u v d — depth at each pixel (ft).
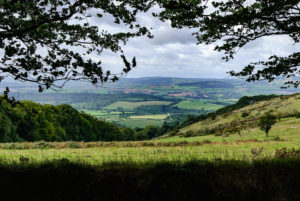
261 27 21.67
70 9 19.65
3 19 19.08
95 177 14.97
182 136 318.65
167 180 14.70
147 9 20.35
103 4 19.98
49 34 20.94
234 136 201.57
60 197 13.48
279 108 330.95
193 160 19.43
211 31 21.59
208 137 233.76
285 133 171.73
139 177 15.07
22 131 157.28
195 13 18.98
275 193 14.61
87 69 16.96
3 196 12.98
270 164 18.22
